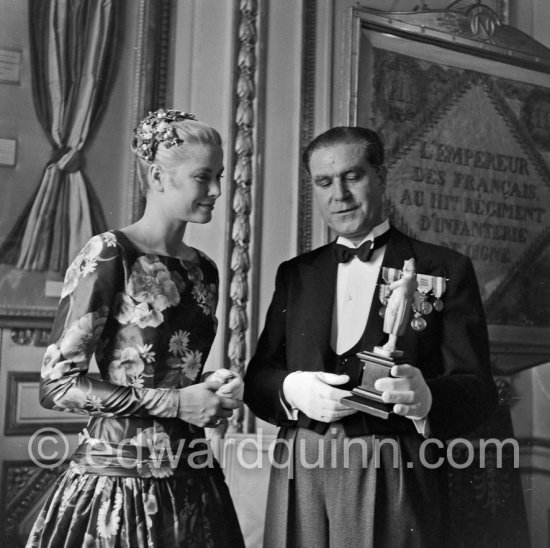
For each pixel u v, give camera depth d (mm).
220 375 1712
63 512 1617
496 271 3141
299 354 1944
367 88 3033
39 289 2791
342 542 1750
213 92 3070
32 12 2826
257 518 2781
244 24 3061
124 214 2939
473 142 3162
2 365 2727
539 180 3252
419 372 1727
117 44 2959
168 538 1608
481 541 2926
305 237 3045
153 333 1671
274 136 3072
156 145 1756
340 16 3125
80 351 1602
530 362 3127
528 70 3262
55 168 2834
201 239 3033
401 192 3025
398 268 1940
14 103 2781
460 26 3174
